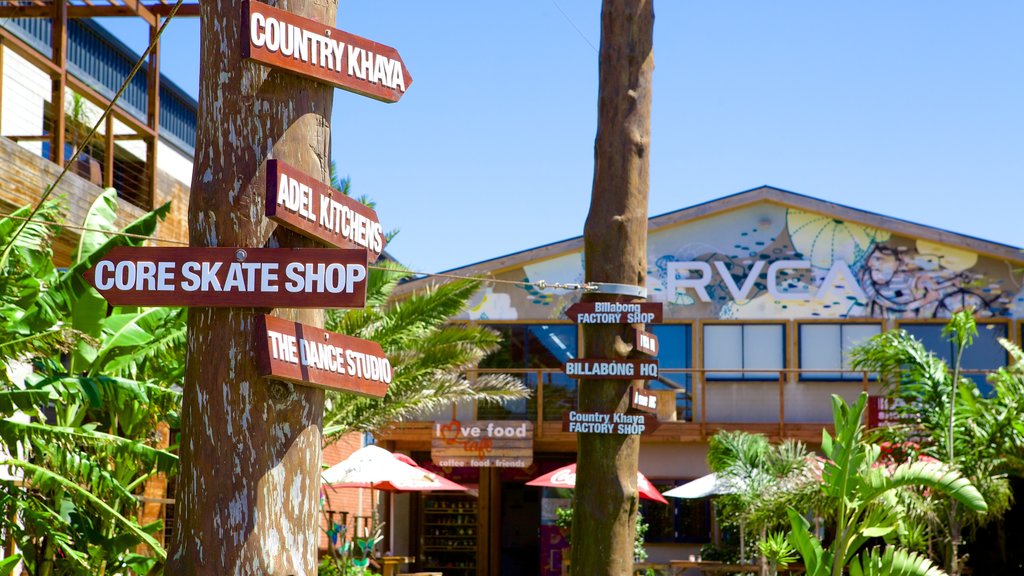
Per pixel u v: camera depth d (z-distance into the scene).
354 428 14.44
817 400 23.25
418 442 23.78
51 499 9.48
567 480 18.14
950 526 13.07
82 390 8.39
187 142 21.25
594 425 8.56
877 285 23.50
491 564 23.64
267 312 4.11
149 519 13.64
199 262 4.07
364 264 4.09
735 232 24.02
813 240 23.78
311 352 4.17
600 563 8.47
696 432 22.36
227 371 4.04
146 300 4.05
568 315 8.59
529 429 22.30
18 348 7.91
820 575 9.25
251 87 4.15
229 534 3.96
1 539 8.59
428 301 14.12
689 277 23.94
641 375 8.52
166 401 8.77
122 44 18.44
